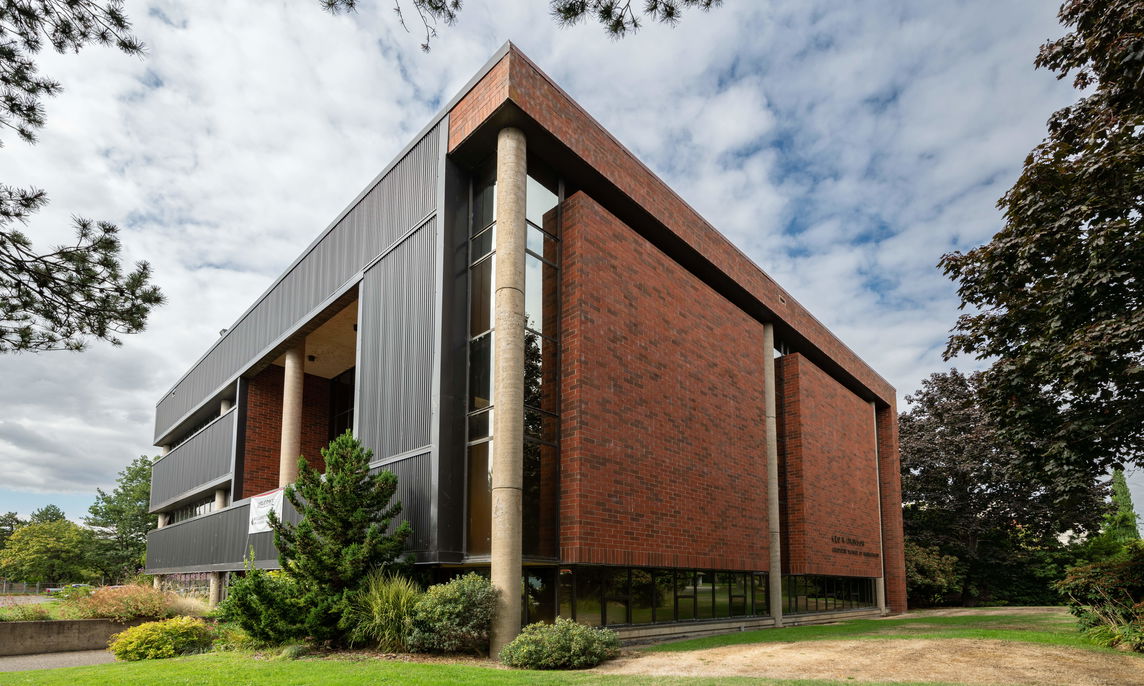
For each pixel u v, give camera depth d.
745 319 22.06
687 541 17.08
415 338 15.64
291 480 22.12
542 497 14.20
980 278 13.90
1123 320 11.03
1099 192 11.70
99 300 8.20
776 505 22.25
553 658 11.39
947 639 13.39
